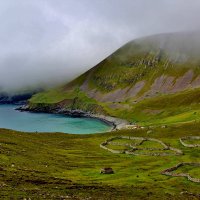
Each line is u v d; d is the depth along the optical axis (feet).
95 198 215.10
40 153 453.17
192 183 330.75
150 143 596.70
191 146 543.80
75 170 377.91
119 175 360.28
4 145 438.81
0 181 229.45
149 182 329.31
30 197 185.47
